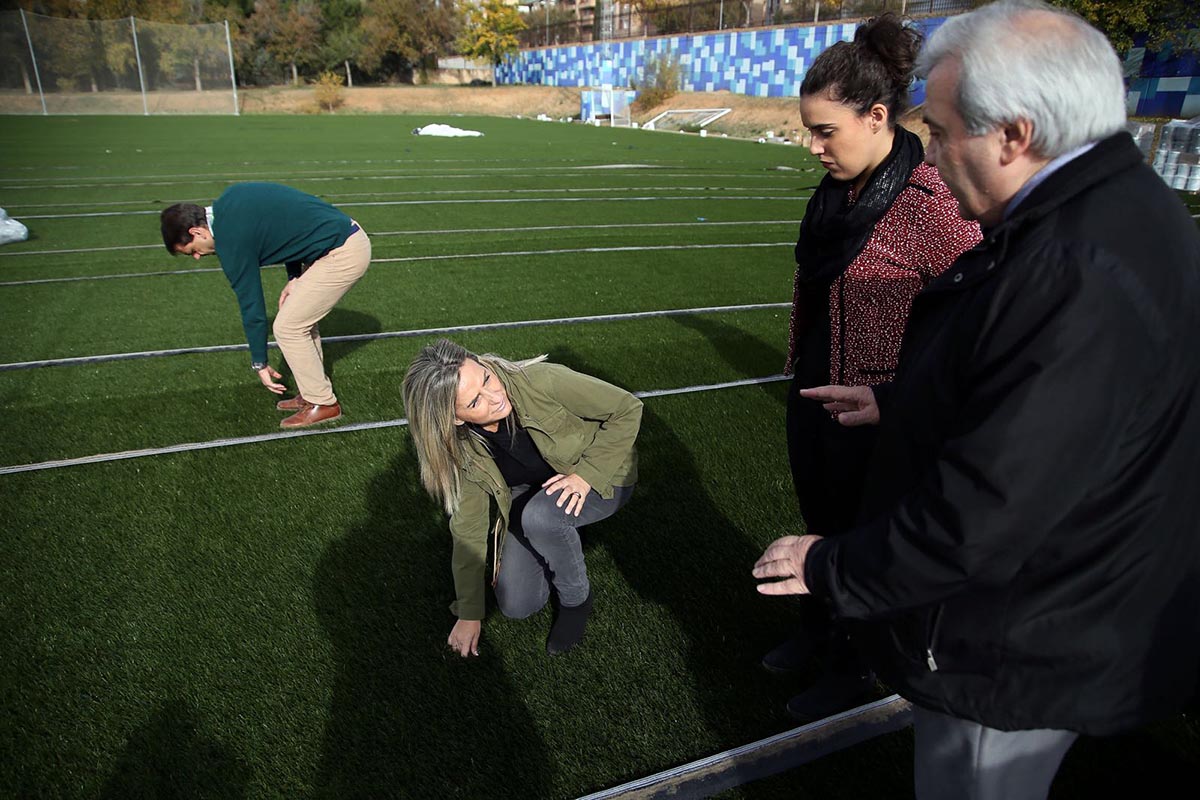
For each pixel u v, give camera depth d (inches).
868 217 77.3
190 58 1306.6
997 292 45.1
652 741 89.9
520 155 709.9
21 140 761.0
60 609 110.2
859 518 59.4
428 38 1911.9
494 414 87.4
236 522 131.6
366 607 111.5
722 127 1094.4
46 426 165.8
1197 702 52.4
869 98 72.3
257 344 154.4
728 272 293.1
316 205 151.3
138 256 313.7
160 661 101.0
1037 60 42.8
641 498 139.1
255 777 84.7
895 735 90.7
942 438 50.1
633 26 1563.7
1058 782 83.9
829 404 78.5
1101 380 41.1
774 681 98.9
